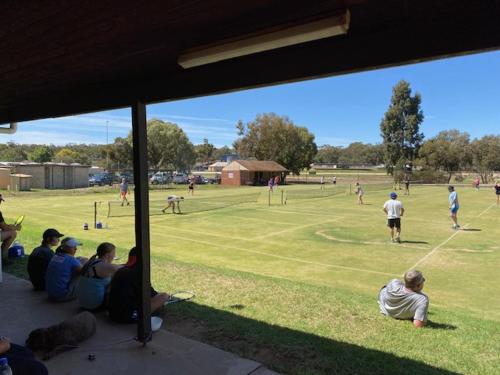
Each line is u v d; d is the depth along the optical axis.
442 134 106.44
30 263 6.73
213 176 87.31
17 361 3.37
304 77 3.26
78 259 6.96
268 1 2.47
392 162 83.69
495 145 88.00
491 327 5.99
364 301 7.09
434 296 8.71
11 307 5.99
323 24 2.61
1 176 48.00
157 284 7.55
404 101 81.94
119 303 5.36
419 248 14.16
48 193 41.97
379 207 29.02
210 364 4.38
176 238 15.87
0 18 2.83
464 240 15.77
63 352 4.58
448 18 2.71
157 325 5.21
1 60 3.90
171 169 73.81
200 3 2.51
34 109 6.49
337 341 5.14
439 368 4.47
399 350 4.93
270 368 4.34
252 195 41.41
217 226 19.25
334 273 10.67
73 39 3.30
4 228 9.01
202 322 5.62
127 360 4.44
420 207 29.23
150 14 2.74
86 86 5.14
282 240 15.63
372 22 2.84
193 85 4.04
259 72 3.51
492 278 10.23
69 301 6.26
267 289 7.45
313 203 32.44
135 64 4.04
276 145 85.12
